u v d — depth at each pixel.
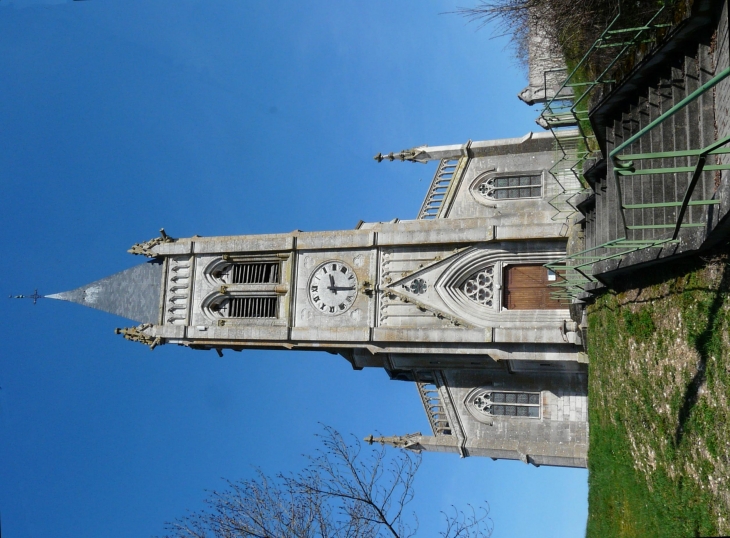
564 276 26.31
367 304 30.39
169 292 33.53
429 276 29.86
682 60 14.78
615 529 18.59
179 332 32.25
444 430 34.50
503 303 29.05
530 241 28.61
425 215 34.81
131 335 32.88
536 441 31.12
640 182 16.53
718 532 13.11
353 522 19.14
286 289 31.45
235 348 32.47
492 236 28.53
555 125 27.14
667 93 15.48
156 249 33.75
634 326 17.89
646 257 15.81
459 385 32.72
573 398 31.06
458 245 29.64
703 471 13.92
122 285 35.28
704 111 13.77
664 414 15.92
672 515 15.06
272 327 30.92
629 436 18.34
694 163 14.21
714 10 13.32
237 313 32.47
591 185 20.80
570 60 24.83
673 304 15.51
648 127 9.99
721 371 13.17
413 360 31.66
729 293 13.09
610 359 20.16
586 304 23.62
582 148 28.27
